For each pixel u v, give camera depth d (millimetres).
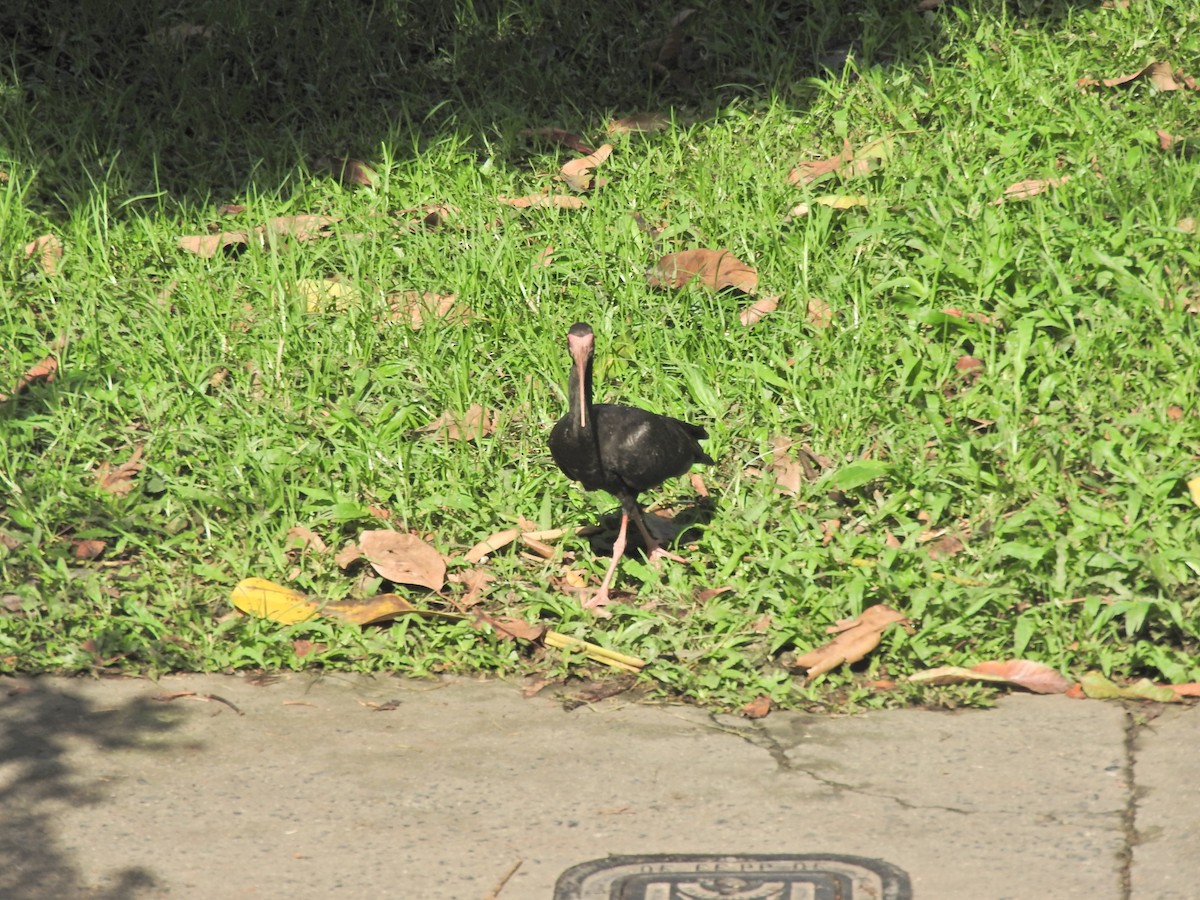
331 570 10891
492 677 9734
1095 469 11117
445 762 8602
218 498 11406
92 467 12156
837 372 12633
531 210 15367
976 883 7203
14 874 7520
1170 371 12125
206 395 12898
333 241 14984
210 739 8930
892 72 16875
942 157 15102
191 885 7422
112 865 7590
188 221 15445
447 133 16766
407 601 10430
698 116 16859
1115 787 8023
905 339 12859
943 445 11508
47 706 9336
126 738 8938
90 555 11094
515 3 18797
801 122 16234
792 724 8977
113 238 15039
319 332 13711
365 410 12766
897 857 7453
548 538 11273
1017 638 9398
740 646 9898
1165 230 13344
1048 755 8422
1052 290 13016
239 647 9953
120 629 10117
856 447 11828
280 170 16297
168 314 13891
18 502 11516
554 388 12812
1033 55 16781
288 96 17578
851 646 9484
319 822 7980
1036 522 10531
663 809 8016
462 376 12789
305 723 9125
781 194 14867
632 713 9188
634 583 10969
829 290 13523
